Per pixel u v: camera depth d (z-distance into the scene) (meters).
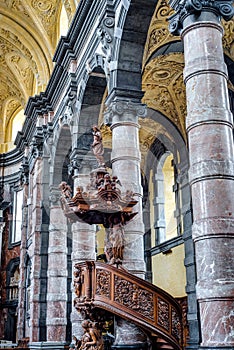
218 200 5.39
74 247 9.74
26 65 20.38
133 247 7.75
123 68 9.05
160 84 11.70
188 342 10.62
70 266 13.45
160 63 11.31
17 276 22.00
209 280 5.18
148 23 9.08
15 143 20.86
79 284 8.02
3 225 23.19
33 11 16.92
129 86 8.95
